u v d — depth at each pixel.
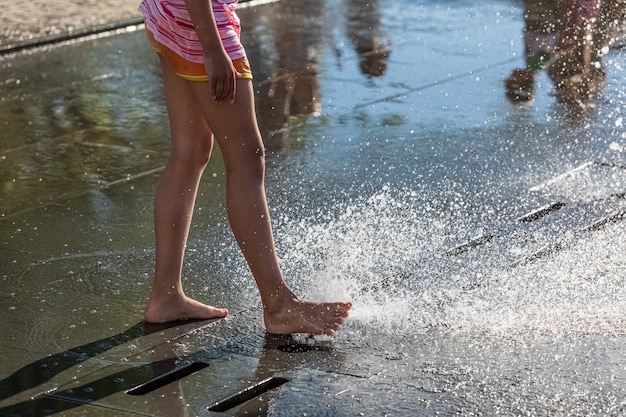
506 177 6.72
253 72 9.95
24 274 5.39
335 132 7.93
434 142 7.57
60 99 9.22
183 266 5.43
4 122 8.54
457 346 4.40
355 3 13.19
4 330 4.70
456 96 8.79
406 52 10.45
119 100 9.15
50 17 12.65
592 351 4.30
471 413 3.80
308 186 6.70
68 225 6.13
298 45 11.04
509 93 8.80
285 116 8.43
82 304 4.99
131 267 5.45
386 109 8.51
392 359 4.29
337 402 3.91
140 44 11.41
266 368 4.24
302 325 4.51
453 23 11.65
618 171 6.74
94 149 7.74
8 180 7.06
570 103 8.41
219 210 6.28
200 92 4.42
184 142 4.65
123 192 6.75
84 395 4.05
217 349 4.45
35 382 4.18
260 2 13.68
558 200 6.23
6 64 10.62
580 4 11.62
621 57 9.70
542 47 10.25
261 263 4.49
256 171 4.48
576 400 3.88
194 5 4.24
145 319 4.77
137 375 4.21
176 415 3.87
